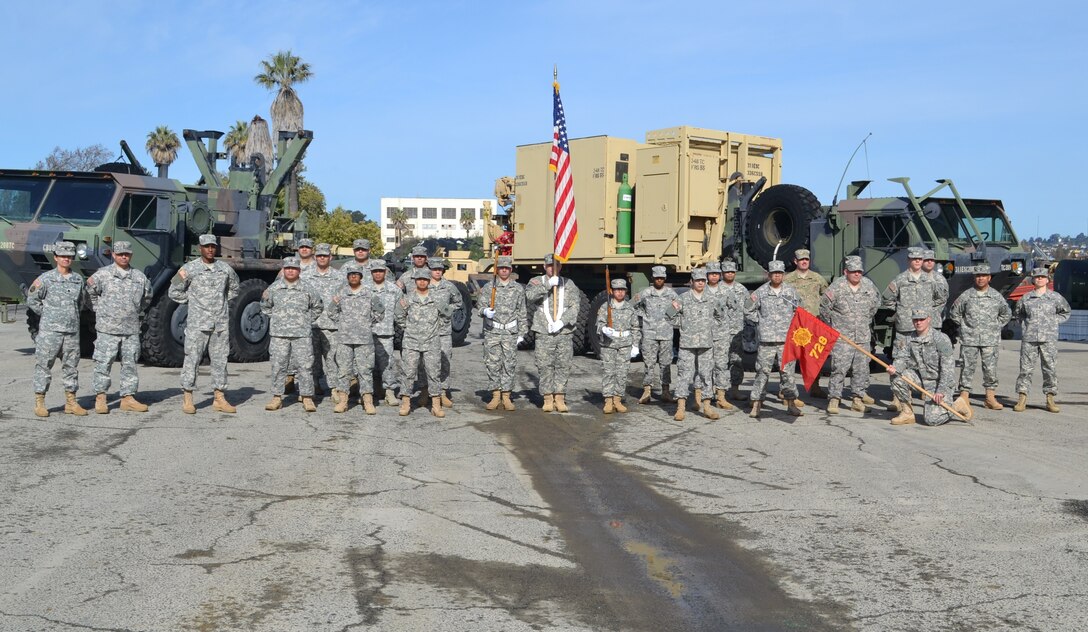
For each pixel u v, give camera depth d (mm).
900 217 15086
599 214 18453
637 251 18016
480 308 12391
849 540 6645
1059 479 8477
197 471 8453
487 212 22141
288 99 50906
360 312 11711
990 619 5156
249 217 18719
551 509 7414
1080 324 26719
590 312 18812
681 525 7008
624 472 8766
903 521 7137
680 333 11773
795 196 16125
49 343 10812
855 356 12203
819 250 15906
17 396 12359
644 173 17859
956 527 6973
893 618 5172
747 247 17312
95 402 11719
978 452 9680
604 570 5957
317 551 6238
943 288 11812
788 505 7590
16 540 6355
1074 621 5121
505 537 6637
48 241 15352
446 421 11383
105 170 16750
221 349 11555
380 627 4953
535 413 12094
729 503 7652
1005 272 15086
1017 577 5852
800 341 11586
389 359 12484
